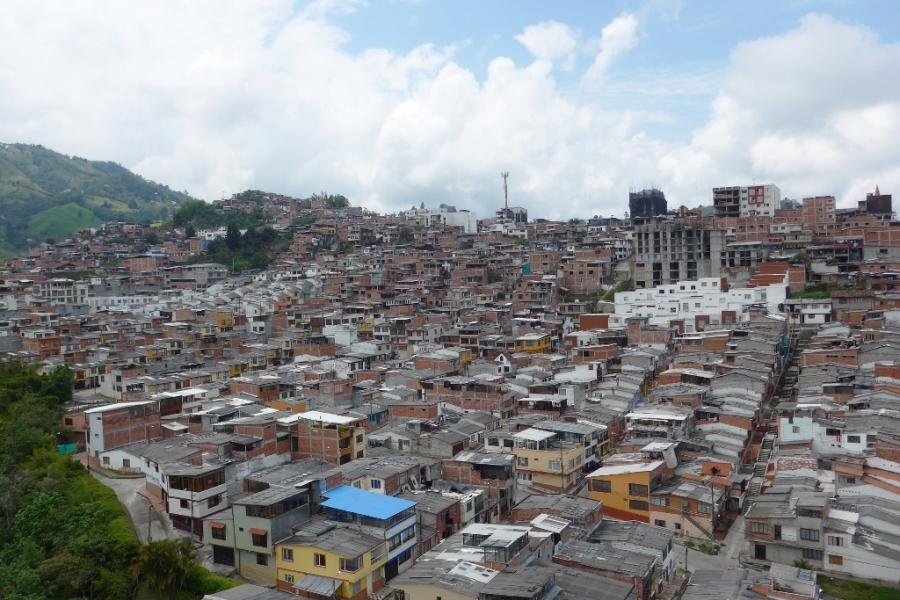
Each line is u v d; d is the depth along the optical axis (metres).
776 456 102.38
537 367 154.00
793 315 184.50
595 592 63.22
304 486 78.25
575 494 100.38
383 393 136.62
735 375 129.38
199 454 93.94
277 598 60.09
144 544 78.69
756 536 82.81
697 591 66.56
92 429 108.62
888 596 74.19
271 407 123.94
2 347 178.00
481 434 112.38
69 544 79.50
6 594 70.12
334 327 195.25
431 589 62.53
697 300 194.50
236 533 76.44
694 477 94.94
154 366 160.88
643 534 77.81
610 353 157.25
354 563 68.12
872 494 87.38
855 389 118.88
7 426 111.12
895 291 183.12
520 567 65.19
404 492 87.69
